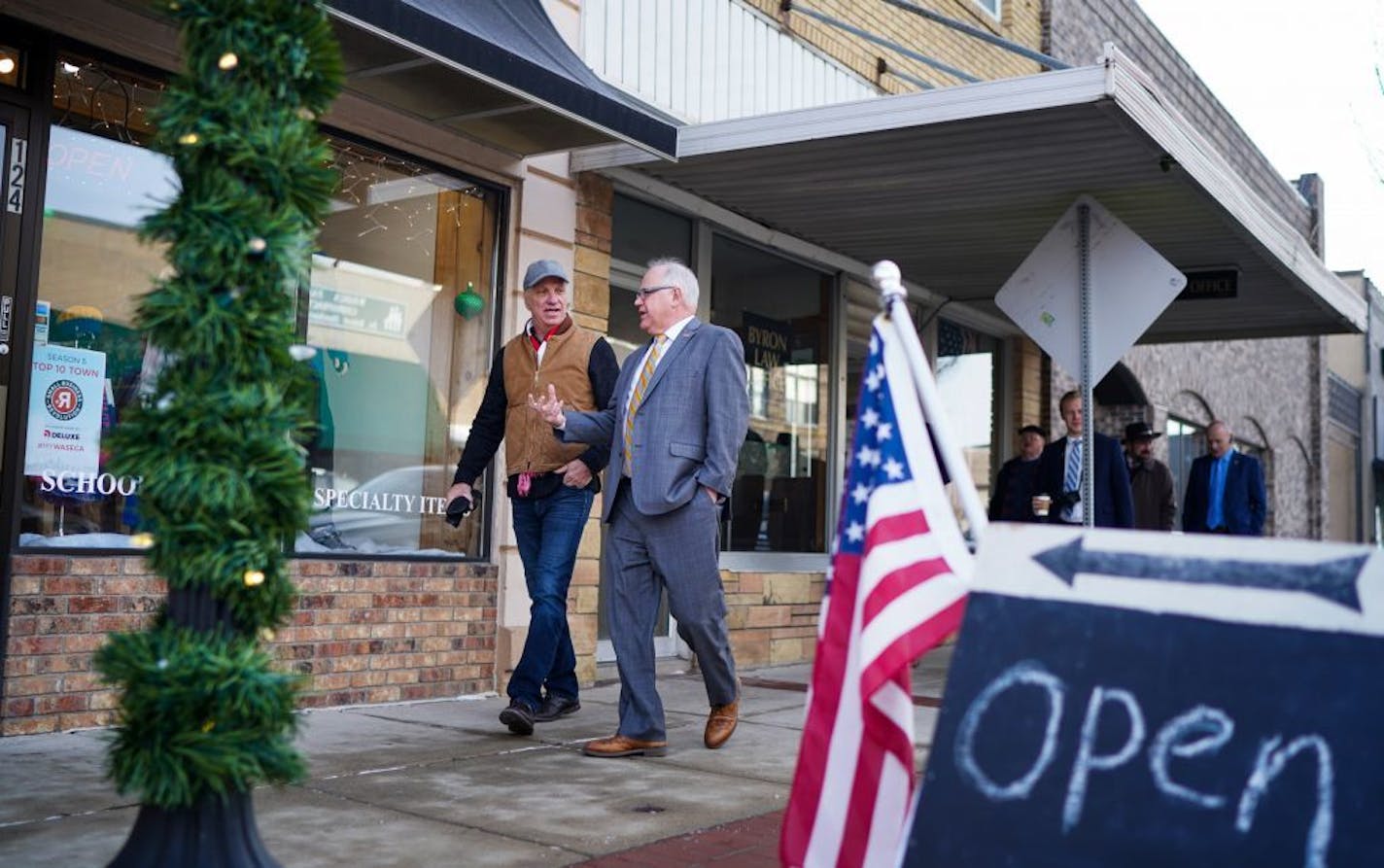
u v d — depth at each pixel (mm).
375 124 6422
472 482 5879
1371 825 1906
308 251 2830
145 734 2646
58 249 5293
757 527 9312
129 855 2680
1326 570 2082
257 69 2773
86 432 5344
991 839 2146
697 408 5148
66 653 5141
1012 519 9945
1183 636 2145
